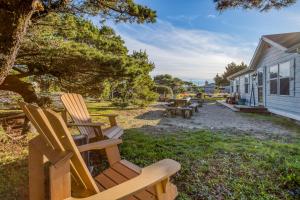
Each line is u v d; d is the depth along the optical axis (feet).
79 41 23.04
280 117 32.81
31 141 7.14
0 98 28.43
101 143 8.18
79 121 12.96
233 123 27.20
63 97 12.96
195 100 64.18
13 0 10.36
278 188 9.43
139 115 34.06
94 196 4.48
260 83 42.88
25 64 21.26
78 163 5.40
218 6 14.12
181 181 10.14
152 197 6.01
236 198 8.63
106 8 17.46
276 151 14.49
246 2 13.67
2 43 10.89
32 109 5.97
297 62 28.60
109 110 40.32
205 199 8.63
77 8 17.20
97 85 23.41
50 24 19.04
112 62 19.03
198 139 17.90
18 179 10.12
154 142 16.71
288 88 31.24
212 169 11.44
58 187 5.14
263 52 40.78
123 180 7.09
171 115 33.60
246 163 12.26
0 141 15.42
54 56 18.80
